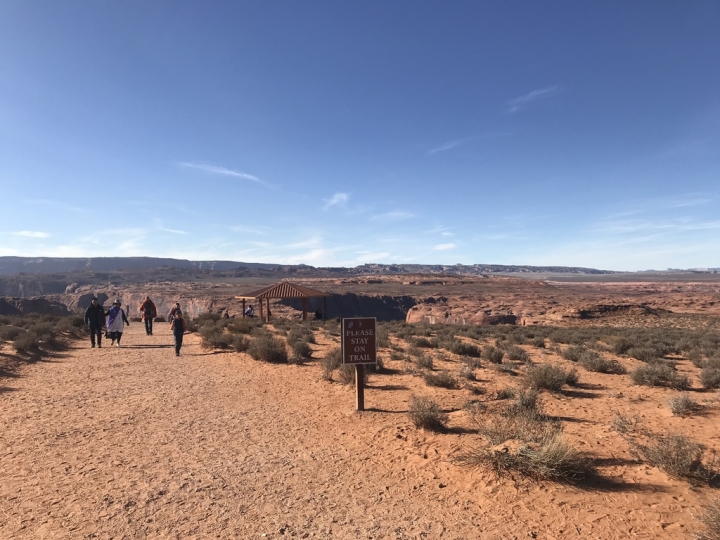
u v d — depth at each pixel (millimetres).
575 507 4652
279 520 4609
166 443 7059
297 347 16203
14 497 5066
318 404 9539
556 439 5488
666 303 84750
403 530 4398
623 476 5336
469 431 7270
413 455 6398
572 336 27141
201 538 4242
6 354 14586
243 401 9852
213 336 19359
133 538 4230
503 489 5125
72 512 4730
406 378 12148
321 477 5750
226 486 5453
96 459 6328
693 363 16641
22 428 7699
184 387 11234
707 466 5426
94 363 14789
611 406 9211
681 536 4066
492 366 14008
